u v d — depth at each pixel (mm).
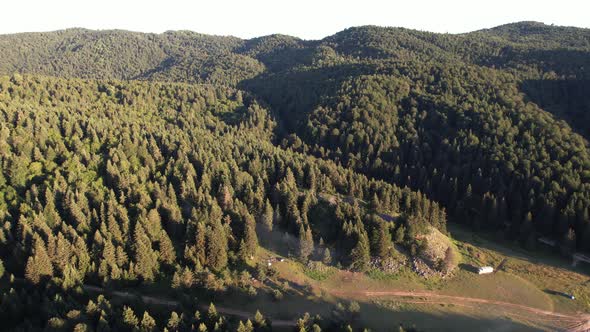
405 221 101438
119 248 81125
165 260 85938
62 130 123062
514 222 120312
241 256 91000
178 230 93062
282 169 124062
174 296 79000
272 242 98812
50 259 78000
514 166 134000
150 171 110812
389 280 92125
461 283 95000
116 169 103500
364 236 93250
